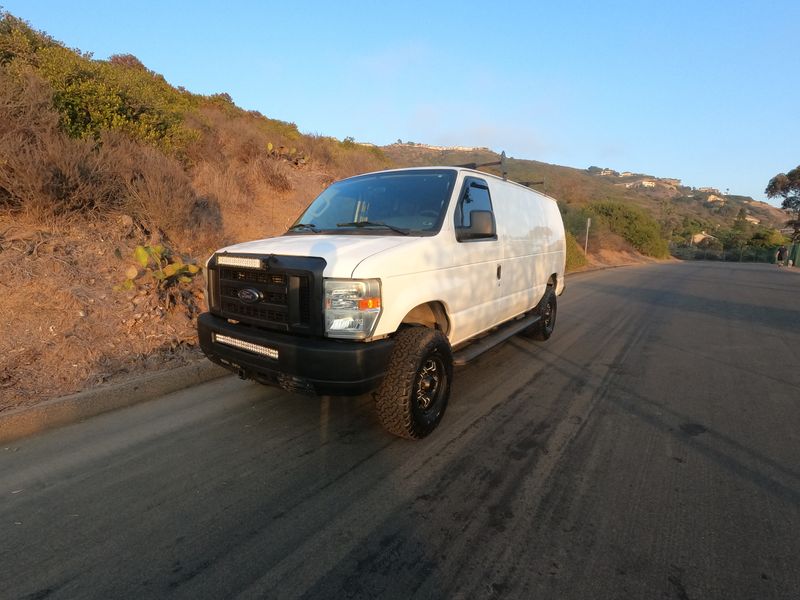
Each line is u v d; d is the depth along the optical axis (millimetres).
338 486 3170
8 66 7734
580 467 3465
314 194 13516
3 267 5492
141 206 7691
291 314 3418
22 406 3969
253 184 12016
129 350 5152
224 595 2230
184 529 2711
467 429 4086
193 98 18000
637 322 9219
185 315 6055
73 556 2486
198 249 8297
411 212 4289
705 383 5430
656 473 3395
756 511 2949
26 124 6699
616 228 38406
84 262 6180
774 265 37250
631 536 2688
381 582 2318
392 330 3480
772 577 2379
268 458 3527
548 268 7004
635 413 4504
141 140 9086
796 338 7871
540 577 2363
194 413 4281
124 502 2963
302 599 2209
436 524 2777
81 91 8609
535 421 4277
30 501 2957
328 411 4367
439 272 3980
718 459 3617
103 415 4207
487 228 4316
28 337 4832
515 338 7543
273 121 21828
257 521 2789
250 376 3795
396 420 3594
